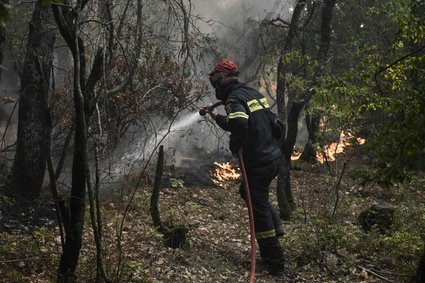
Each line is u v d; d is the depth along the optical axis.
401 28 6.38
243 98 6.82
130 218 8.04
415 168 4.49
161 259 6.53
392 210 8.27
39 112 8.52
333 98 6.64
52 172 5.14
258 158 6.75
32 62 8.34
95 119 8.02
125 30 7.52
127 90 8.24
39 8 8.25
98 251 5.26
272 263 6.66
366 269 6.80
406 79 6.29
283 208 9.34
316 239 7.25
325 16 9.82
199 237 7.70
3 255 6.10
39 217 7.98
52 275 5.64
